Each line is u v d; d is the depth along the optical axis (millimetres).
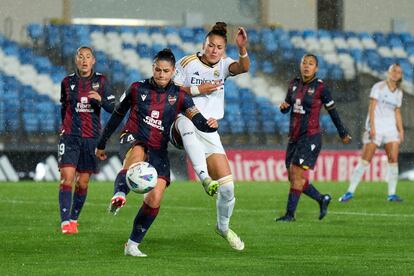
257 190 64125
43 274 24828
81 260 27906
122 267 26234
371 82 90875
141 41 89438
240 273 25141
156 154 28438
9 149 71125
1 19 85812
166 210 48031
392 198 57125
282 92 88938
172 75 28531
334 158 77812
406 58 93500
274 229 38594
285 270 25844
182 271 25469
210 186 28484
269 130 83938
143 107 28281
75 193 37625
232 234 30922
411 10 95062
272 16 92625
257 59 90625
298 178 42469
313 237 35469
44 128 79875
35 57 85500
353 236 35938
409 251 31031
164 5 91312
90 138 37000
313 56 42469
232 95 86750
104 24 89688
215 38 30750
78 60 36719
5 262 27391
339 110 87750
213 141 30391
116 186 27078
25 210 46844
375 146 56812
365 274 25172
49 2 87500
